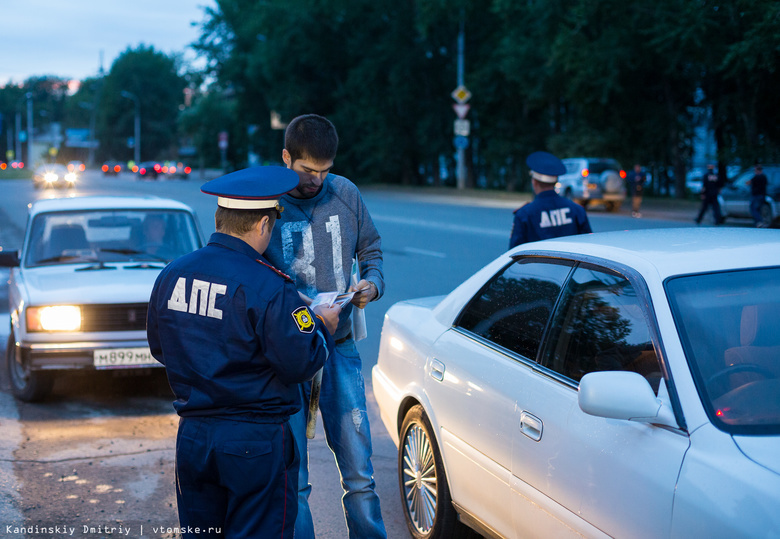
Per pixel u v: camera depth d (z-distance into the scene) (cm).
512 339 334
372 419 589
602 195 2538
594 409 240
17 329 610
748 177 2109
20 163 12625
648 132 3058
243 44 5253
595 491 254
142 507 431
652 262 284
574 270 317
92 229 696
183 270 261
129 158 11256
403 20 4088
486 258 1457
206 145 7725
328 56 4662
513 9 3098
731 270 276
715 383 241
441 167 5012
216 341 253
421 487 387
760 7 2178
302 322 256
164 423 581
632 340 272
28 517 416
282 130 5425
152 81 11219
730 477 214
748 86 2673
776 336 255
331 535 403
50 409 616
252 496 254
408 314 432
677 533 221
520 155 3766
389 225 2097
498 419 315
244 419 255
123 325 598
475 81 3716
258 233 268
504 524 311
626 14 2653
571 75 2970
